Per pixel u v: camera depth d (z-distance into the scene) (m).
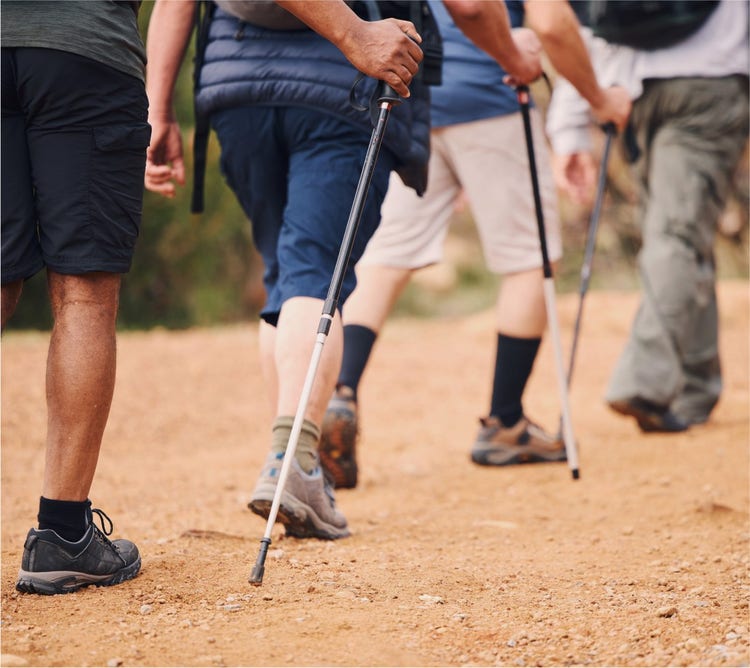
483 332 20.25
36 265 5.60
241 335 20.28
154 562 6.43
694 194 11.67
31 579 5.73
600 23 11.39
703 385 12.34
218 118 7.50
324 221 7.10
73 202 5.50
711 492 9.32
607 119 10.32
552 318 9.40
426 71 7.33
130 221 5.71
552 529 8.29
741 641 5.04
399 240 10.17
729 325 19.97
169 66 7.84
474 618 5.57
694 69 11.44
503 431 10.85
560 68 9.39
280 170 7.57
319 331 6.02
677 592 6.11
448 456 11.62
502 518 8.73
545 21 9.07
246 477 10.66
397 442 12.45
